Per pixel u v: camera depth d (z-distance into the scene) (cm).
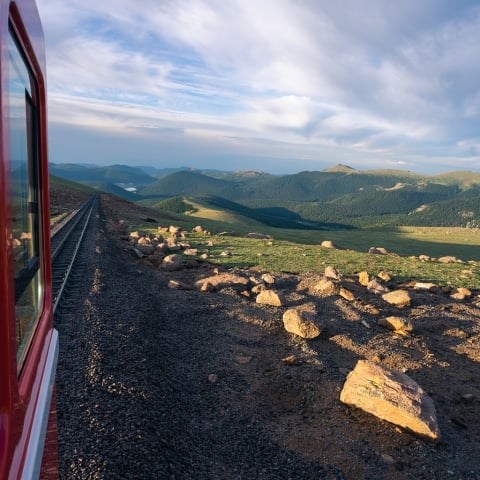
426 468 913
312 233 10162
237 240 4703
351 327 1705
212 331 1605
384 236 11006
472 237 13188
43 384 329
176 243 3897
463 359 1545
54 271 2027
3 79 235
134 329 1356
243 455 910
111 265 2383
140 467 707
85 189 15138
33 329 360
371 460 923
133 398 933
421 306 2111
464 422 1127
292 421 1073
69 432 754
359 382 1109
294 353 1425
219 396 1157
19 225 310
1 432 221
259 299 1945
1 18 236
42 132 428
